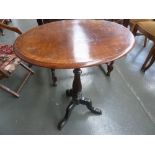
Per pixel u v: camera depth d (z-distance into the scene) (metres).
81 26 1.36
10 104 1.76
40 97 1.83
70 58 0.95
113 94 1.82
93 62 0.93
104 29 1.29
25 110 1.69
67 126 1.52
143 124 1.51
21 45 1.11
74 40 1.14
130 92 1.84
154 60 2.05
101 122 1.54
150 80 1.99
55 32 1.28
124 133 1.46
